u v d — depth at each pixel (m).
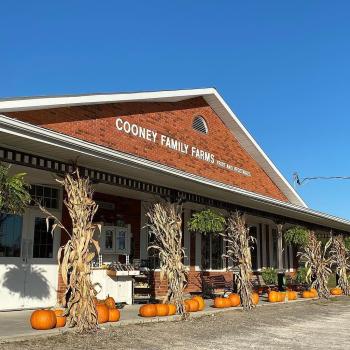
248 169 22.27
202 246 19.95
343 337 10.32
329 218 21.05
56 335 9.09
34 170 11.38
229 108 20.50
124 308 13.61
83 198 10.10
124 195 16.06
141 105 16.47
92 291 9.88
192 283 18.97
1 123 8.08
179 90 17.66
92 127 14.28
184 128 18.52
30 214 13.24
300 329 11.42
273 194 23.89
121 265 14.52
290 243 22.25
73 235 9.90
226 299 14.95
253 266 23.78
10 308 12.45
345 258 23.50
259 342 9.50
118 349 8.28
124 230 15.52
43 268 13.37
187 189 14.26
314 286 20.45
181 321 11.89
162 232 12.98
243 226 15.73
